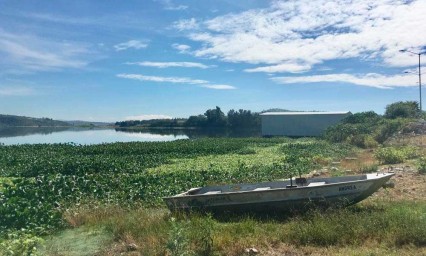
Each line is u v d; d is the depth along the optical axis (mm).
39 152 41719
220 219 11469
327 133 49219
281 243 8883
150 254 8391
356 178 12711
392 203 12102
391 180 16031
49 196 14781
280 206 11578
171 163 30406
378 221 9336
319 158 26766
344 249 8289
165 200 11945
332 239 8758
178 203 11844
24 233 10055
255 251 8367
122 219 11016
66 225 11531
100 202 14570
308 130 64938
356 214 10086
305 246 8656
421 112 54469
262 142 53531
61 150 44406
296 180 12992
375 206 11648
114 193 16234
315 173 19906
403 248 8180
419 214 9922
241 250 8461
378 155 23922
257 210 11719
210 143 51656
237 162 29219
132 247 9039
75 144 53688
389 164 22234
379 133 39281
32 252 7477
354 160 25453
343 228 9047
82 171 25062
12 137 116000
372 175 12484
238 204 11672
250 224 10078
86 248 9242
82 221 11812
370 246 8398
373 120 50719
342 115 62625
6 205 11938
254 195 11578
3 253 7094
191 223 9961
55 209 13234
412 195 13562
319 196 11406
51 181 18078
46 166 27047
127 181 19281
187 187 17516
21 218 11375
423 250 7980
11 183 20078
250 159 31328
